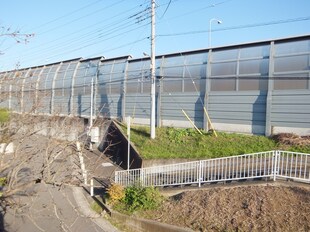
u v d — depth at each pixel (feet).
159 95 72.43
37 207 36.14
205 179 37.76
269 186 32.42
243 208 30.45
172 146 57.47
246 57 58.44
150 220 33.45
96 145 79.46
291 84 52.54
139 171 48.26
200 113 65.41
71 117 22.08
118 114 84.64
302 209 28.07
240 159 40.22
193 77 66.74
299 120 51.70
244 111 58.65
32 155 16.75
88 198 44.06
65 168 18.47
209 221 30.37
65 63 108.47
